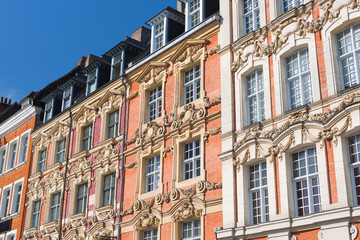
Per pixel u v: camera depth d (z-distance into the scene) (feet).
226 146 63.31
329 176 51.03
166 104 77.41
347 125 50.55
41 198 102.58
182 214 66.85
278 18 62.13
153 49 85.15
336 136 51.26
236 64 66.18
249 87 64.95
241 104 63.72
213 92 69.36
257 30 64.49
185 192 67.31
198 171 68.64
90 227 84.53
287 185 54.60
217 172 64.34
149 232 73.36
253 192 59.57
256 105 63.10
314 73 56.03
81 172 92.12
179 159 71.46
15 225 107.76
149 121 81.25
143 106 82.07
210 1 78.23
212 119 67.97
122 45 93.20
